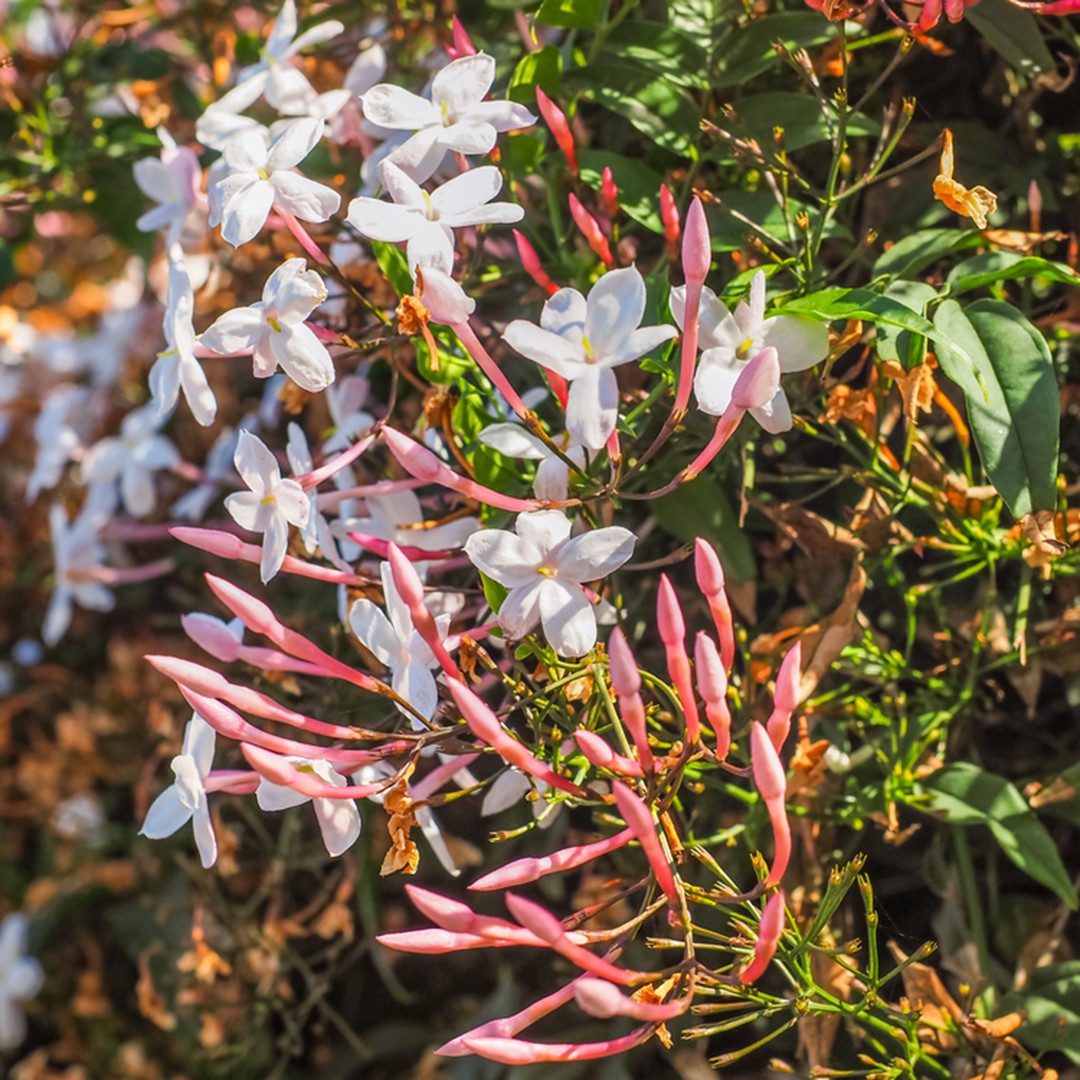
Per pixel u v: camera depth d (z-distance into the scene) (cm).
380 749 34
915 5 38
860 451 40
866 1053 40
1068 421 41
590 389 33
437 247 34
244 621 34
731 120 39
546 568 34
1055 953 39
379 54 40
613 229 39
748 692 38
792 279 39
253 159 36
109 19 47
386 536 38
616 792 32
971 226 40
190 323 36
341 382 41
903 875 41
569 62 40
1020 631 38
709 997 41
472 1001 47
